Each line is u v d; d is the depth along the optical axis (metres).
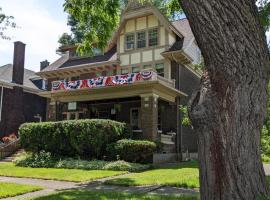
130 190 9.72
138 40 26.03
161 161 19.88
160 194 8.66
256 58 4.27
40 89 33.84
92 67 27.06
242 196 4.06
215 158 4.22
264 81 4.37
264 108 4.38
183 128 24.59
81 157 19.38
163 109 24.34
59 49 30.59
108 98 22.36
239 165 4.13
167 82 22.66
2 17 13.06
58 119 24.06
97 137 18.72
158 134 21.36
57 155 19.98
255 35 4.29
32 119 32.75
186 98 25.38
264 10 9.50
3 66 35.06
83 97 23.11
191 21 4.45
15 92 31.19
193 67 25.41
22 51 32.34
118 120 25.80
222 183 4.14
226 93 4.25
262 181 4.20
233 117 4.20
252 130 4.23
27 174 14.52
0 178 13.66
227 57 4.22
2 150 22.48
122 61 26.31
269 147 20.80
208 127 4.32
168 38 24.77
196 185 10.03
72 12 11.58
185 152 24.50
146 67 25.27
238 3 4.24
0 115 29.91
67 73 28.64
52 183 12.14
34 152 20.69
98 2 11.37
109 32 11.89
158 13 24.89
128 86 20.84
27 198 8.75
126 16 26.25
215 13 4.24
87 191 9.59
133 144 18.03
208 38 4.30
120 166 16.14
